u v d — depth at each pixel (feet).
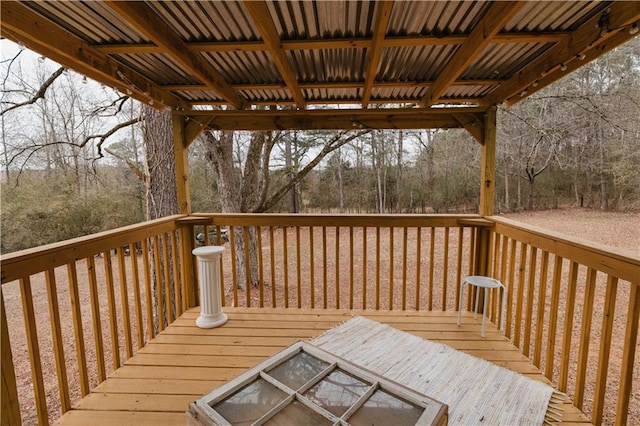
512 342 8.57
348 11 5.70
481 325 9.41
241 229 22.36
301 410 3.89
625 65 25.88
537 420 5.59
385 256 28.45
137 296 8.16
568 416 5.76
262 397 4.14
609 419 9.49
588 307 5.82
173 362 7.52
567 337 6.37
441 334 8.86
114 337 7.28
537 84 8.38
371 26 6.21
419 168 44.70
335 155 44.55
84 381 6.37
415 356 7.63
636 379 11.66
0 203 26.99
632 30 5.44
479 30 6.03
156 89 9.37
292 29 6.33
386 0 4.73
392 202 44.86
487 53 7.43
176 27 6.25
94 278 6.73
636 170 30.83
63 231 29.89
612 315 5.31
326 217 10.36
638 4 4.79
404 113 10.21
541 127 26.89
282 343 8.38
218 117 10.94
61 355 5.95
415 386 6.50
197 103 11.05
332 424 3.65
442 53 7.48
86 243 6.49
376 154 43.55
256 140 22.49
